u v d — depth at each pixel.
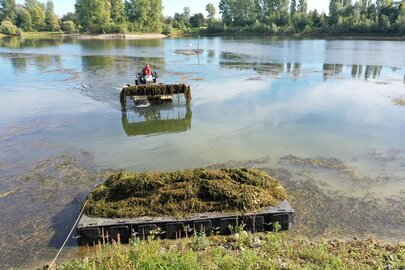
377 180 11.11
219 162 12.46
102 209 8.55
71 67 34.97
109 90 23.92
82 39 89.69
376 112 18.36
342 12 90.31
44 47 62.09
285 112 18.48
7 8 115.75
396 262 7.10
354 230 8.58
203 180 9.30
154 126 16.52
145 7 103.25
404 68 33.00
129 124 16.83
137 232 8.17
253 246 7.87
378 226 8.76
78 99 21.55
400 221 8.97
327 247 7.79
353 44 60.12
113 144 14.29
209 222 8.32
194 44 67.69
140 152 13.43
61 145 14.17
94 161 12.64
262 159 12.66
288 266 6.83
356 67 33.84
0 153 13.38
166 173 9.70
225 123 16.78
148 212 8.48
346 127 16.08
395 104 19.89
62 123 16.97
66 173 11.70
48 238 8.36
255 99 21.27
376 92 22.92
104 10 97.06
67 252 7.86
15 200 10.07
